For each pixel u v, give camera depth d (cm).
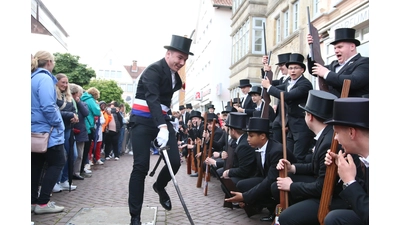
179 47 381
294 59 538
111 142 1202
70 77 3206
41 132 438
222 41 2603
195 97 3419
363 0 797
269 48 1705
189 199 573
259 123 429
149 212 465
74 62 3266
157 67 385
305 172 392
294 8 1368
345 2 886
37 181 482
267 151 432
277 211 354
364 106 235
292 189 340
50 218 436
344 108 241
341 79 400
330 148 287
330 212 274
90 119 795
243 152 482
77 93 692
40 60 471
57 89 576
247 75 1847
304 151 511
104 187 665
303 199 346
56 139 454
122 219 427
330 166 283
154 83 376
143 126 385
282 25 1503
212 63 2600
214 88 2591
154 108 365
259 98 730
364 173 264
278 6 1563
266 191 411
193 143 932
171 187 685
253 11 1828
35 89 443
